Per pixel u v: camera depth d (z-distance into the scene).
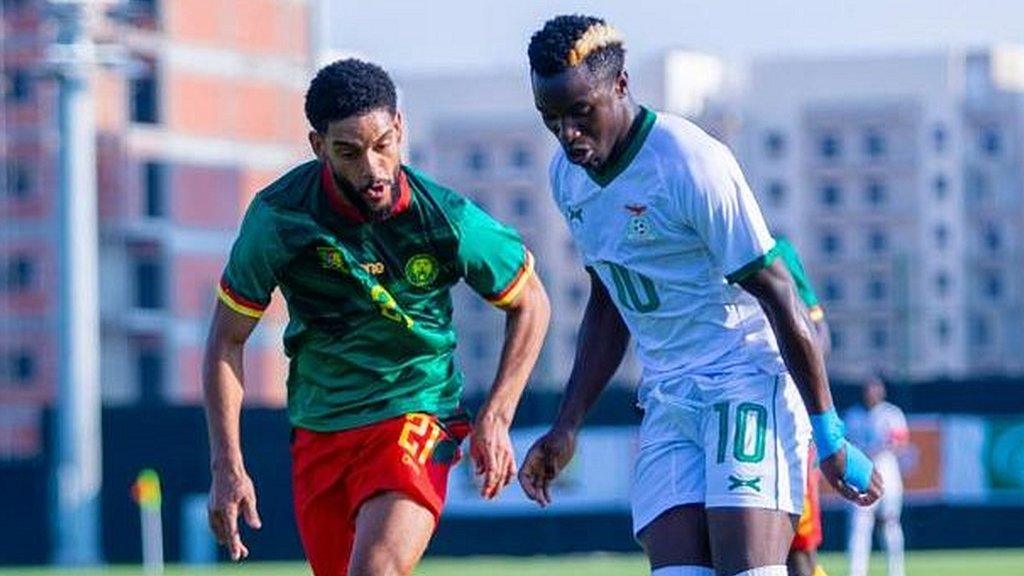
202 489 126.00
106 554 128.00
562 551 117.69
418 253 29.77
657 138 28.53
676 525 29.31
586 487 117.19
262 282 29.97
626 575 95.94
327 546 31.06
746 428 28.97
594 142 28.41
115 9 158.88
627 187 28.72
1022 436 112.75
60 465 129.25
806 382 28.50
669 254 28.95
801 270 35.75
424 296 30.05
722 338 29.36
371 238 29.58
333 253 29.58
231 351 30.34
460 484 118.81
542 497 31.20
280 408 120.62
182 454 126.69
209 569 114.25
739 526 28.69
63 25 144.62
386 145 28.73
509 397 30.61
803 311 28.48
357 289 29.83
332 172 29.41
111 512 128.00
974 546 113.00
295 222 29.56
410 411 30.44
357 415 30.42
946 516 113.12
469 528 118.31
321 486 30.81
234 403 30.27
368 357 30.28
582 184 29.25
